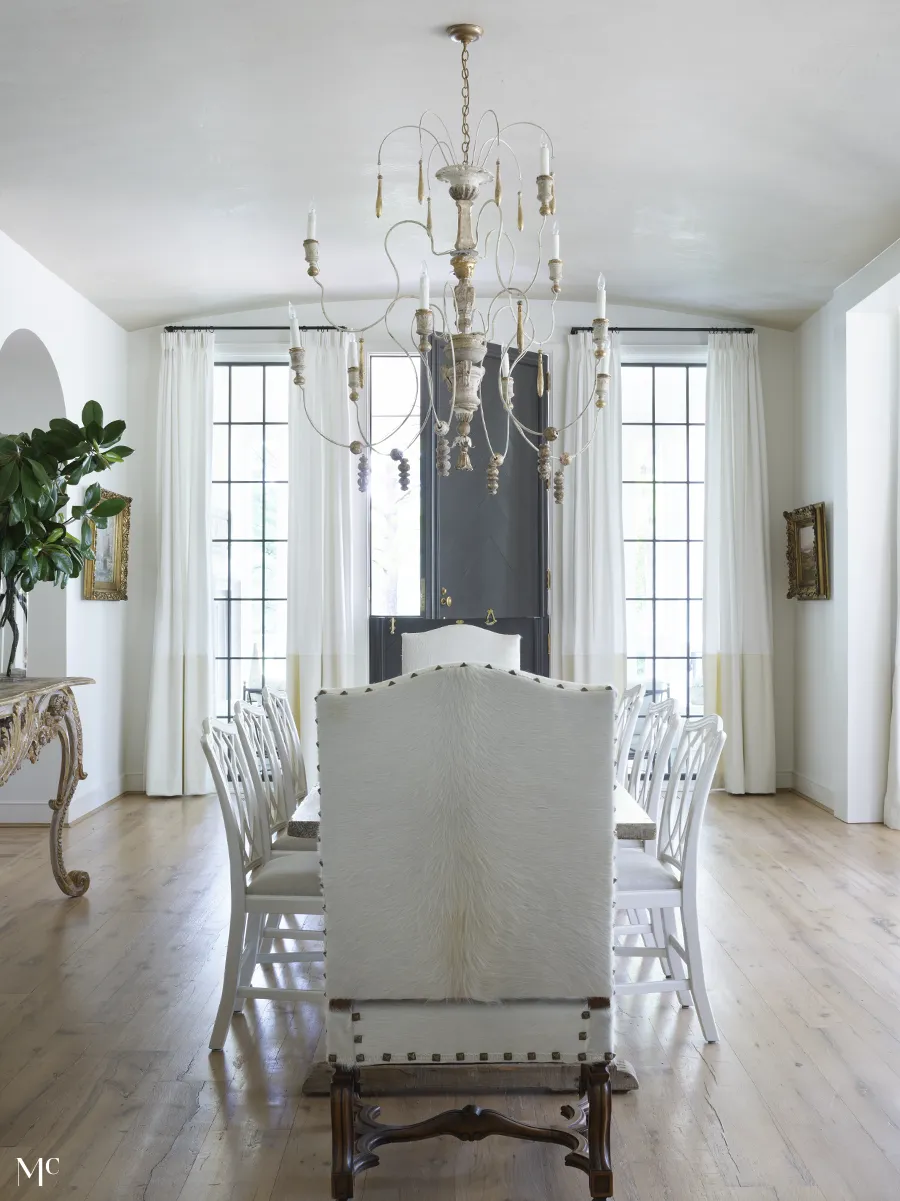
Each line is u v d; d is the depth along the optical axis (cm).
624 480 745
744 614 707
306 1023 332
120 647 702
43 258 566
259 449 736
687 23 353
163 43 363
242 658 734
